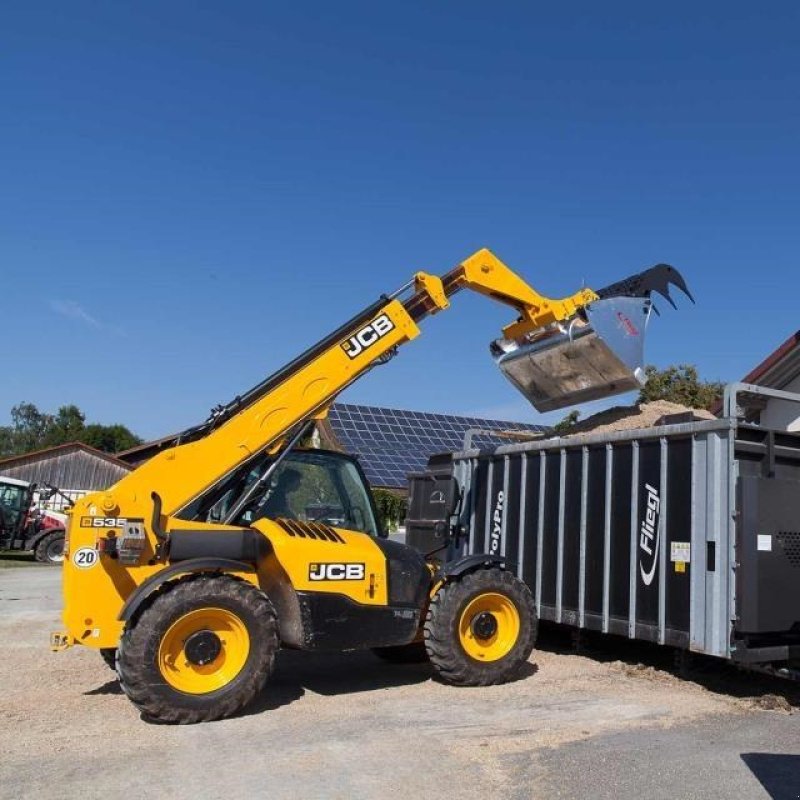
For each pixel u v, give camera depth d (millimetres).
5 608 12750
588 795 4633
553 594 8945
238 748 5414
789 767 5117
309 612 6613
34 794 4566
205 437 7039
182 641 6070
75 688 7133
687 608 7270
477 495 10383
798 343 11094
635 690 7215
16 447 90875
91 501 6438
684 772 5008
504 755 5309
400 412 32188
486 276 8477
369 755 5289
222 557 6512
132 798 4523
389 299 7879
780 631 6914
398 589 7078
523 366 9359
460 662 7211
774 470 7141
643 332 8773
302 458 7527
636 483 7957
